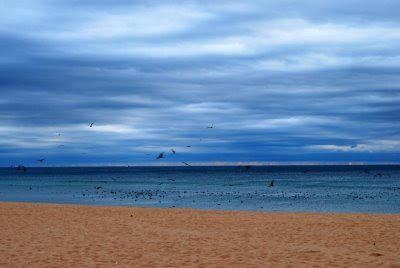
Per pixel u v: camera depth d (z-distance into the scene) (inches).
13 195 1851.6
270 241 555.8
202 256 460.8
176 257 455.2
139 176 4726.9
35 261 432.5
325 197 1700.3
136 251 486.0
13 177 4638.3
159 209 915.4
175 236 591.8
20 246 512.4
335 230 642.8
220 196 1766.7
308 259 446.9
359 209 1290.6
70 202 1525.6
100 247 508.4
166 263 427.2
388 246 520.7
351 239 569.6
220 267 411.2
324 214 832.3
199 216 802.8
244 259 446.3
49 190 2185.0
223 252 482.3
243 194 1872.5
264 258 451.5
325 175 4468.5
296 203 1473.9
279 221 737.0
